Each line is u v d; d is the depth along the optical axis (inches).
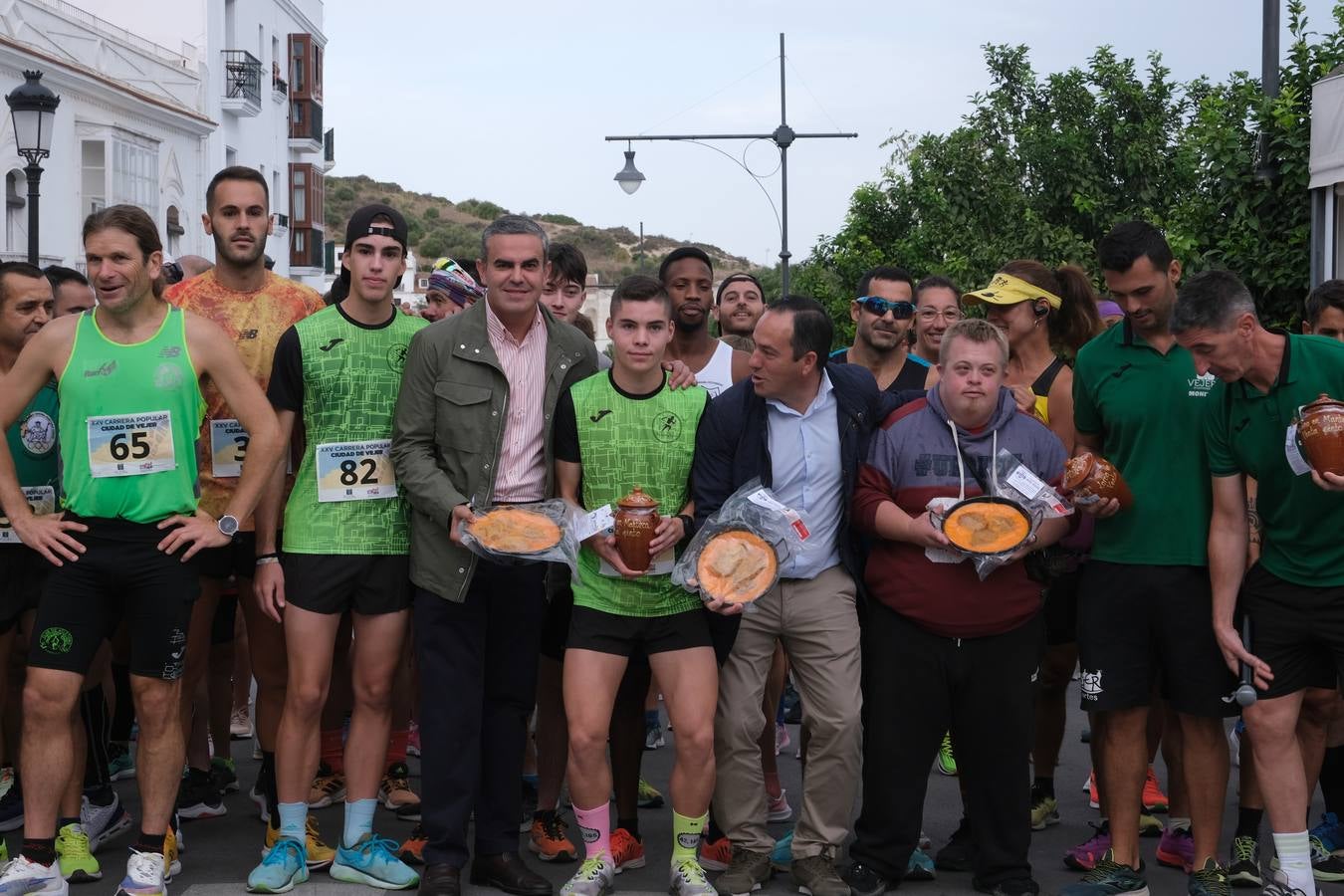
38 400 213.9
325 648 200.4
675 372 202.7
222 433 216.5
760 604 200.7
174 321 192.7
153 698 191.3
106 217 187.6
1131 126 679.7
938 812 253.3
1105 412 201.2
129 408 189.2
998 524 190.7
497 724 201.9
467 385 198.5
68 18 922.1
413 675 286.2
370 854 199.9
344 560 199.2
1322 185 378.9
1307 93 423.5
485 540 189.0
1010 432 200.2
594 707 194.2
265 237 220.8
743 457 199.0
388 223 202.7
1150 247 195.8
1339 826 220.5
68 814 205.3
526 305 199.2
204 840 226.4
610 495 200.1
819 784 199.6
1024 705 198.7
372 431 201.9
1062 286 249.0
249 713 309.3
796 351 194.7
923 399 203.2
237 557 216.8
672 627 196.7
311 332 202.1
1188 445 195.9
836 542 202.5
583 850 227.5
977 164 698.2
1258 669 189.2
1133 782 199.3
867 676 203.8
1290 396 183.0
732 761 202.8
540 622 204.4
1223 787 197.8
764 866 203.5
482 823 201.8
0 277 212.7
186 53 1168.2
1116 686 197.2
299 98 1533.0
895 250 738.8
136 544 189.3
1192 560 195.6
